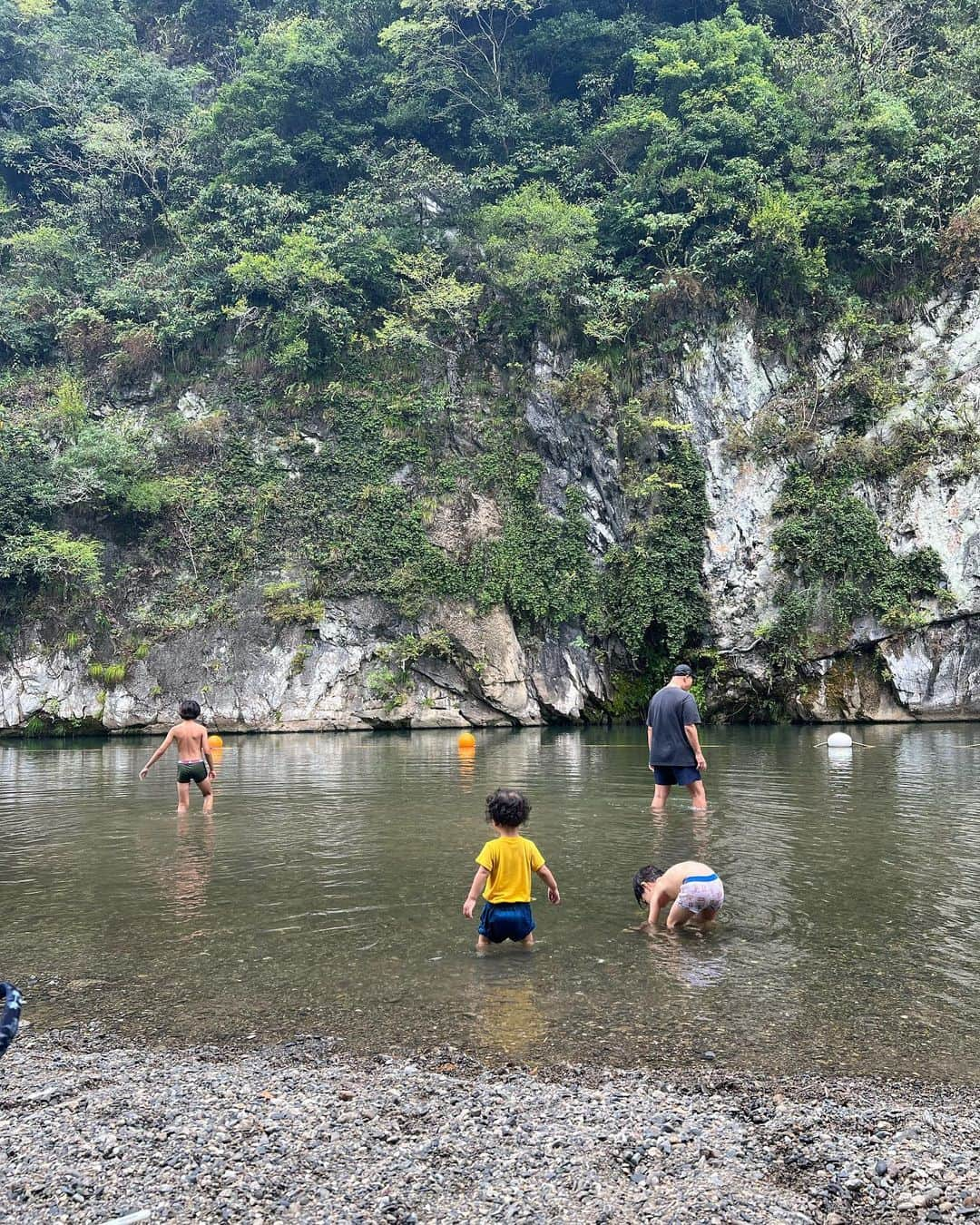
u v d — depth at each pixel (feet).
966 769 42.78
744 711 79.46
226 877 22.43
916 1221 8.98
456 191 94.43
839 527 78.13
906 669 75.97
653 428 84.12
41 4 119.44
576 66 104.42
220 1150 10.46
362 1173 9.95
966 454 77.30
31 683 75.61
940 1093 11.35
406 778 42.06
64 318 94.63
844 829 27.27
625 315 86.33
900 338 83.51
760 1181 9.68
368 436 86.69
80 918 19.03
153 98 110.42
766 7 107.14
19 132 112.47
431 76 101.30
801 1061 12.17
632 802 33.19
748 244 86.17
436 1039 12.99
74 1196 9.70
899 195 86.17
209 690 75.72
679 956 16.14
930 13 100.07
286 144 100.01
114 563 81.30
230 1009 14.20
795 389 84.79
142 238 106.22
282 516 83.66
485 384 90.12
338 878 22.13
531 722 80.12
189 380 91.91
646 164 90.58
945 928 17.53
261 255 88.94
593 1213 9.18
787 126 89.51
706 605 80.84
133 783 42.55
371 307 92.58
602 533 84.58
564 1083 11.69
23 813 33.58
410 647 78.33
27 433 83.51
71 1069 12.47
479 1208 9.32
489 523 84.58
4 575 77.25
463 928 17.95
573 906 19.26
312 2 127.54
